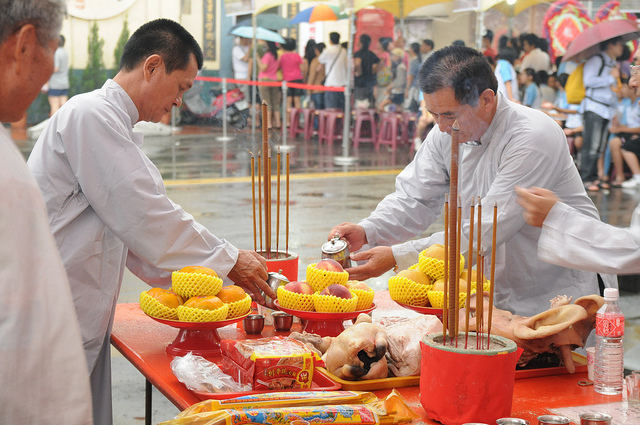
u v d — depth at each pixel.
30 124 12.41
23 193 1.04
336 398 1.43
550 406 1.51
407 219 2.65
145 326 2.22
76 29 13.46
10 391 1.00
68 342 1.05
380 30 12.47
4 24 1.08
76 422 1.04
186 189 8.70
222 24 14.58
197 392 1.53
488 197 2.29
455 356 1.36
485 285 1.95
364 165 11.37
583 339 1.73
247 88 12.48
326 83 12.68
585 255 1.66
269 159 2.30
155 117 2.28
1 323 1.00
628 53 8.88
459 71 2.16
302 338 1.76
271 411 1.33
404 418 1.42
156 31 2.19
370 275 2.29
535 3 11.62
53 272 1.05
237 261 2.12
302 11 12.67
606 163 9.09
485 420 1.37
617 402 1.53
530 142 2.27
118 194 2.05
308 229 6.78
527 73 10.04
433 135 2.61
